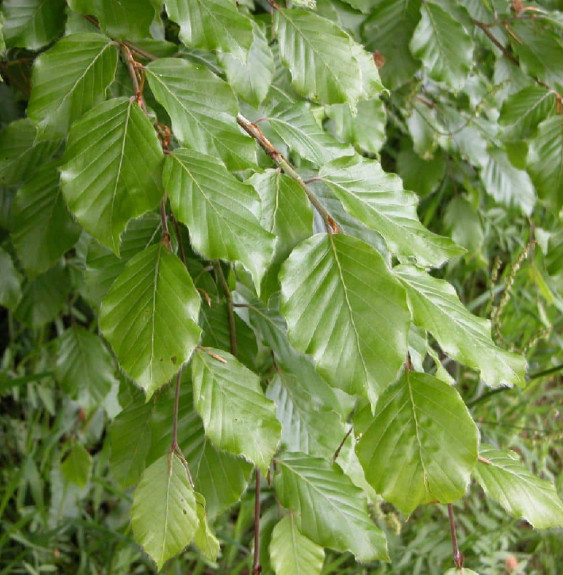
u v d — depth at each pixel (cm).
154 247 51
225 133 53
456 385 131
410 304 51
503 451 57
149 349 49
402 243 52
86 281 61
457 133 97
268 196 53
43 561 109
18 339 116
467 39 77
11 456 114
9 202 75
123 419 62
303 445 64
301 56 61
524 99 75
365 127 72
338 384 49
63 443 121
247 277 55
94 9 56
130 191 49
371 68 64
